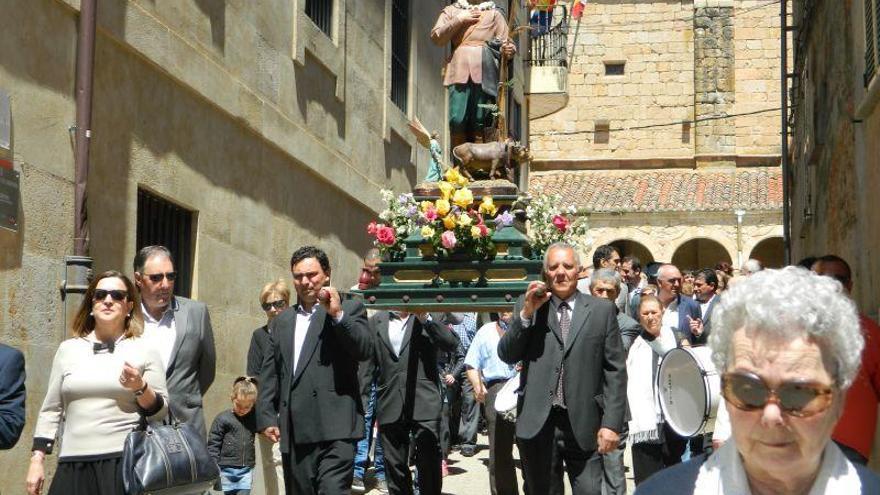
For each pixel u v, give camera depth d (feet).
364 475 38.88
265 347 31.83
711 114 117.39
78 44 29.04
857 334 8.49
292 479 25.82
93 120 29.99
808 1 55.16
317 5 48.49
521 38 93.91
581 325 23.85
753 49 117.80
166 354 23.61
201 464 20.43
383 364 31.48
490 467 32.76
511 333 23.84
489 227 26.94
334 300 24.93
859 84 38.14
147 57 32.48
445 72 30.22
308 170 46.60
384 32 56.85
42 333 27.43
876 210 35.14
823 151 50.55
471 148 28.94
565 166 119.65
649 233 108.47
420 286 26.76
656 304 28.17
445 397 41.83
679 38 119.03
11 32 26.32
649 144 118.93
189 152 35.78
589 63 120.26
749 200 108.47
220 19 37.83
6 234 25.91
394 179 59.06
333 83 49.39
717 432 21.38
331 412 25.44
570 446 23.79
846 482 8.60
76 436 20.44
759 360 8.40
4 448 19.90
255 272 41.19
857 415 19.92
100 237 30.37
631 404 28.17
